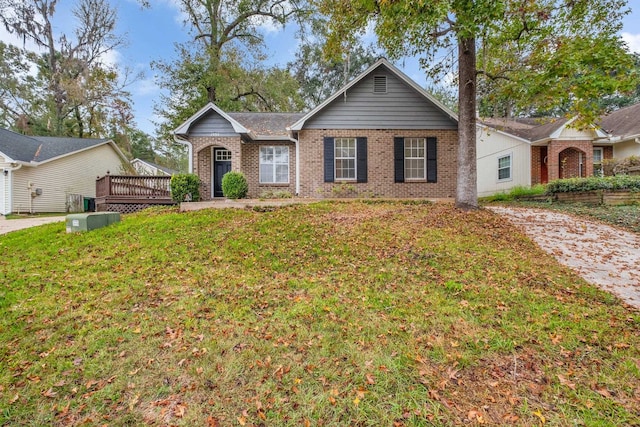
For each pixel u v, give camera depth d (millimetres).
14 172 15117
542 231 6957
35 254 5996
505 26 8180
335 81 30953
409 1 6477
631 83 7680
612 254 5559
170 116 21469
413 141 12648
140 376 2564
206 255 5664
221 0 20766
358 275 4688
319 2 10219
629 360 2670
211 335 3133
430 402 2252
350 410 2195
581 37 8172
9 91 24516
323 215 8469
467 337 3037
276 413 2182
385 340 3008
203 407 2246
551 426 2049
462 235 6488
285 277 4684
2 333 3201
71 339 3092
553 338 3002
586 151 13656
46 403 2297
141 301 3924
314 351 2857
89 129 25391
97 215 7754
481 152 18219
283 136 12797
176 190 11430
